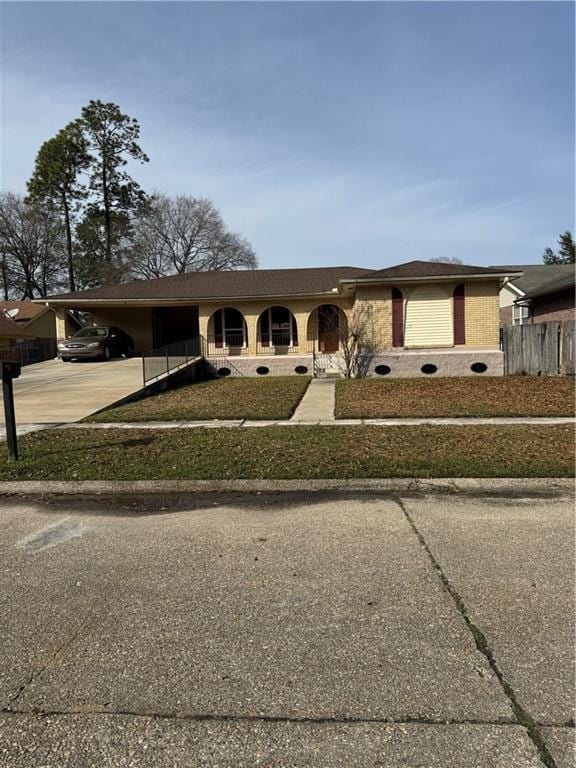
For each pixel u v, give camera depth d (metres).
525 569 3.39
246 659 2.49
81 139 36.72
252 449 6.89
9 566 3.62
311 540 3.98
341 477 5.52
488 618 2.81
